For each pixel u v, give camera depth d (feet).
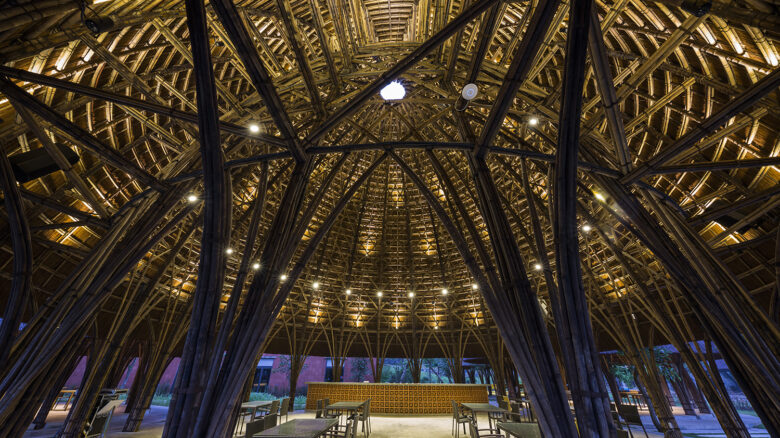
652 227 21.89
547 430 12.53
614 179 22.08
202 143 13.58
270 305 16.06
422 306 86.89
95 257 24.02
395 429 43.55
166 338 52.11
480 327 80.12
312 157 21.53
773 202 29.91
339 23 34.58
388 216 84.33
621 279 60.70
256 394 107.96
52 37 20.30
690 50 29.01
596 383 12.32
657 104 33.50
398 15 51.11
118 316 39.27
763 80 16.05
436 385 61.77
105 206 42.70
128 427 41.19
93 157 38.09
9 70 18.16
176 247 43.16
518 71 15.26
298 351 73.05
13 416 22.38
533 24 13.62
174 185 25.64
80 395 34.22
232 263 65.98
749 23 14.44
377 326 84.99
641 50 32.99
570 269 13.71
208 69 12.96
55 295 22.21
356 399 62.59
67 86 18.40
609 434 11.47
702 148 33.35
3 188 21.59
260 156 20.34
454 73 33.88
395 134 74.90
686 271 21.09
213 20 32.40
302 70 24.31
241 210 64.85
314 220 79.36
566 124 13.42
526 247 70.95
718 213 24.68
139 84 30.04
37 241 39.32
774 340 19.93
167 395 107.34
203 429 12.28
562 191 13.94
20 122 26.76
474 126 37.22
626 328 62.85
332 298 83.76
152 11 25.26
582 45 12.14
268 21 39.70
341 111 20.12
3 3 14.60
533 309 14.83
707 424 51.39
